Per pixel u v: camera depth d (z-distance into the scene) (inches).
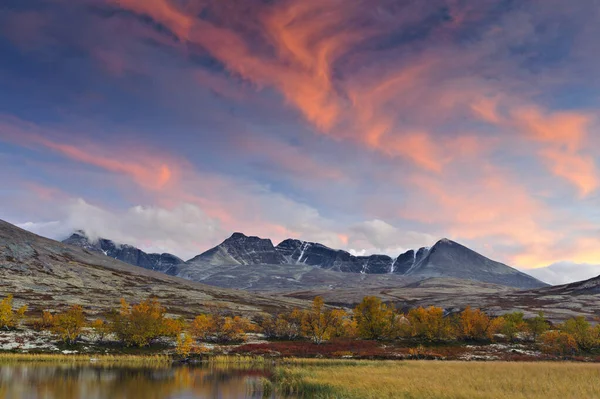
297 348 3430.1
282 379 1937.7
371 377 1819.6
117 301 6402.6
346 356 3248.0
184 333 3828.7
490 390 1459.2
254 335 4035.4
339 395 1498.5
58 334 3260.3
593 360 3253.0
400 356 3275.1
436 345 3791.8
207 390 1765.5
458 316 4254.4
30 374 2084.2
